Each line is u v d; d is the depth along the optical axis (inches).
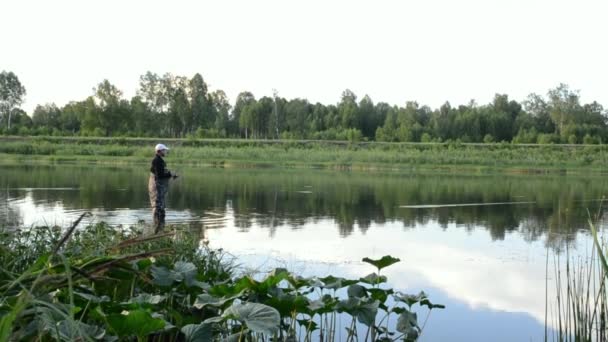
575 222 563.5
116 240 284.4
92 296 137.8
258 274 310.0
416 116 3351.4
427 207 681.6
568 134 2881.4
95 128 2615.7
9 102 3164.4
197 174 1216.2
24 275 98.8
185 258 272.8
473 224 544.4
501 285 307.7
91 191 780.0
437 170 1622.8
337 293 275.1
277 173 1318.9
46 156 1774.1
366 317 165.8
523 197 831.7
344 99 3730.3
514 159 1846.7
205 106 3159.5
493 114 3174.2
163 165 424.2
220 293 157.2
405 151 1931.6
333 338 201.5
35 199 674.2
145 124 2908.5
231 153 1823.3
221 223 512.1
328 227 506.9
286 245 410.0
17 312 81.4
